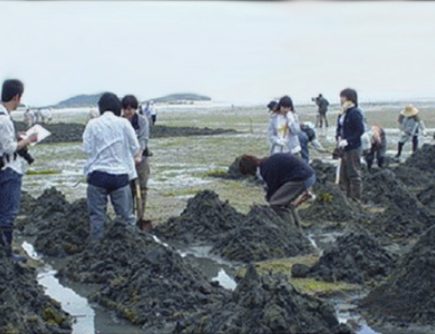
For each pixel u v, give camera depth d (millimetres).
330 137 26766
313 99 33906
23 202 11492
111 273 7688
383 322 6359
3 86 7691
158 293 6742
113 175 8383
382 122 36719
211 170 17547
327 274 7555
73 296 7312
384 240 9344
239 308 5551
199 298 6703
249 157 9438
